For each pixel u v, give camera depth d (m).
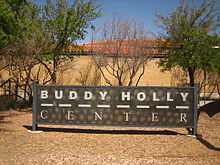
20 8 9.65
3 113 12.07
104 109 7.62
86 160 5.24
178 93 7.64
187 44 12.73
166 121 7.62
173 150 6.21
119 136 7.72
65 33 13.89
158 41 14.01
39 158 5.29
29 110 13.39
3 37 8.60
